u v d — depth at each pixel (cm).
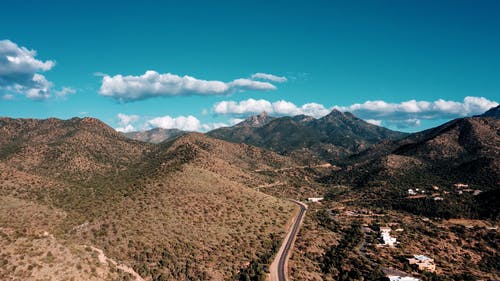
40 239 9469
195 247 13262
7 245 8869
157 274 11281
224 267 12325
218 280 11506
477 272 13475
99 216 14275
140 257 11981
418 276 12638
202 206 16612
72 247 9762
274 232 16250
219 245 13812
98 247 12138
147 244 12719
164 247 12769
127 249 12306
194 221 15088
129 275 10188
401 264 13600
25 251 8794
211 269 12062
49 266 8600
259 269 12212
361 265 13238
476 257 14975
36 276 8175
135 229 13500
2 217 11956
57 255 9075
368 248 15338
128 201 16100
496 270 13750
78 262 9188
